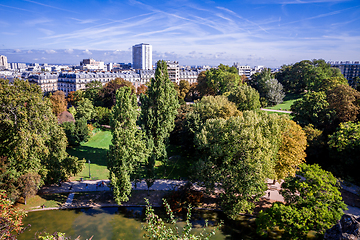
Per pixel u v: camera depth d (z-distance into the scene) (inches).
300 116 3095.5
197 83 7052.2
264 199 2071.9
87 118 4256.9
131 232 1706.4
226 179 1779.0
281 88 4990.2
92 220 1835.6
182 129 3043.8
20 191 1845.5
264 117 2010.3
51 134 2218.3
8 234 1182.3
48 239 1152.8
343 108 2770.7
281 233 1711.4
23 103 1881.2
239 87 3700.8
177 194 1999.3
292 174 1940.2
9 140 1891.0
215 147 1850.4
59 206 1982.0
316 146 2536.9
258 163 1651.1
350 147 2193.7
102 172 2600.9
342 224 1234.0
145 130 2474.2
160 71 2427.4
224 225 1793.8
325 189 1610.5
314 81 5078.7
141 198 2116.1
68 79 7490.2
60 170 2169.0
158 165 2731.3
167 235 863.7
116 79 5895.7
